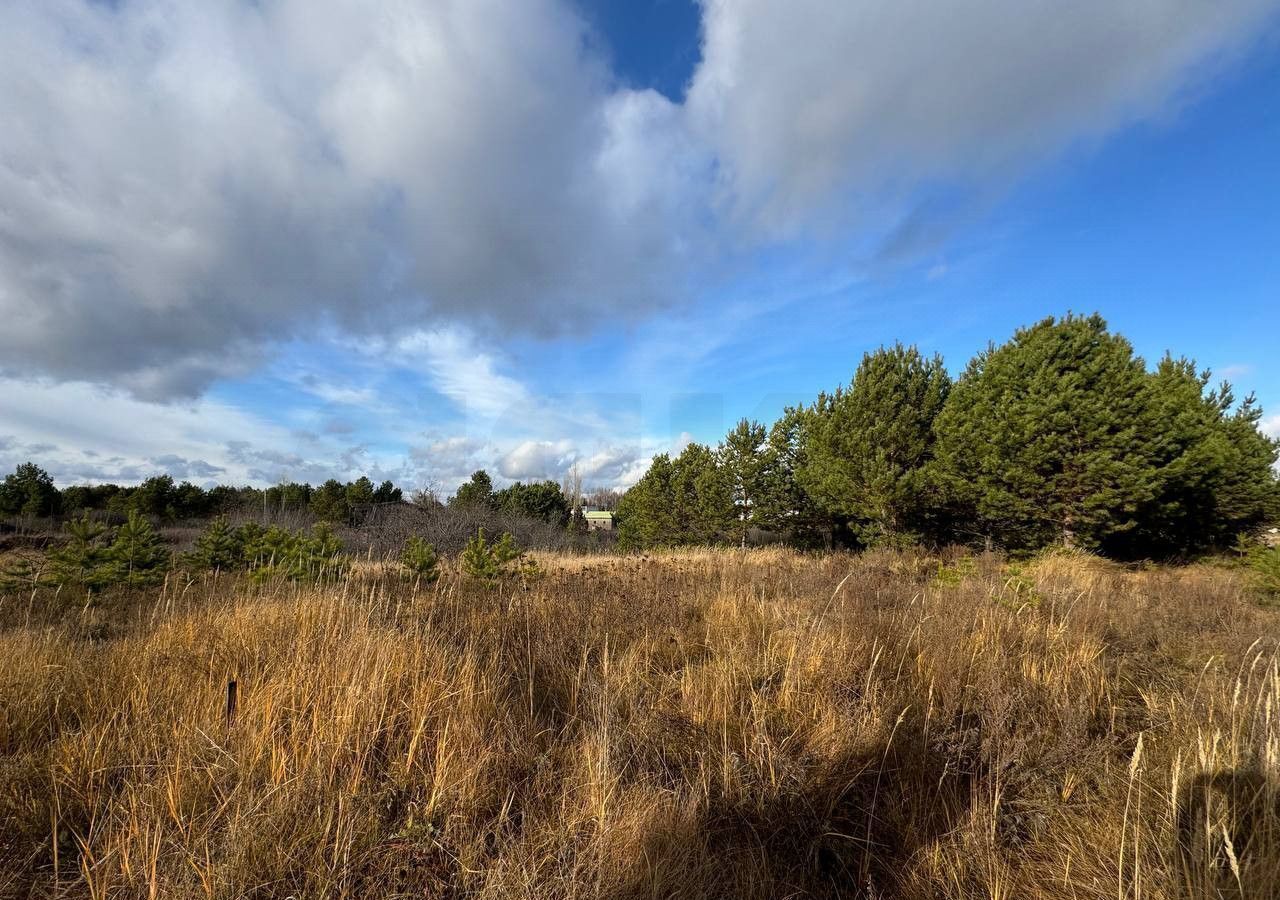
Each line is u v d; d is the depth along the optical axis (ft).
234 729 8.95
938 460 45.93
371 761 8.85
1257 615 20.76
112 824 7.27
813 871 7.91
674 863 7.36
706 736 10.41
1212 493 46.32
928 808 8.89
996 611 17.52
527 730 10.28
